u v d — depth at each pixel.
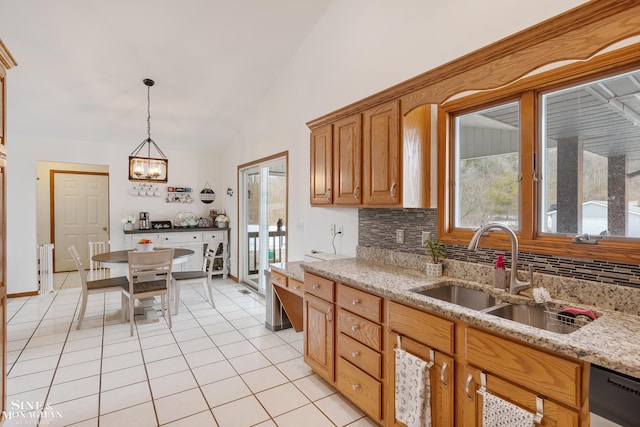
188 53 3.60
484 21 2.06
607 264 1.53
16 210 4.63
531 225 1.79
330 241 3.38
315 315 2.48
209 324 3.68
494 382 1.35
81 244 6.72
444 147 2.23
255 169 5.13
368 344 1.98
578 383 1.11
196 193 6.11
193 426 1.98
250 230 5.43
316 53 3.55
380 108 2.31
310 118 3.65
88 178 6.77
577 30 1.43
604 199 1.61
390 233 2.69
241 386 2.42
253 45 3.63
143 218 5.48
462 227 2.22
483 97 1.99
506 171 1.98
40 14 2.89
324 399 2.27
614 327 1.28
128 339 3.25
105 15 2.99
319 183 2.94
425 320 1.64
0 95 1.92
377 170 2.34
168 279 3.56
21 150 4.68
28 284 4.73
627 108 1.53
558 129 1.75
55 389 2.36
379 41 2.81
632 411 0.99
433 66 2.37
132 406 2.17
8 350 2.99
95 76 3.75
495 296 1.80
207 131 5.39
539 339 1.19
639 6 1.28
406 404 1.70
